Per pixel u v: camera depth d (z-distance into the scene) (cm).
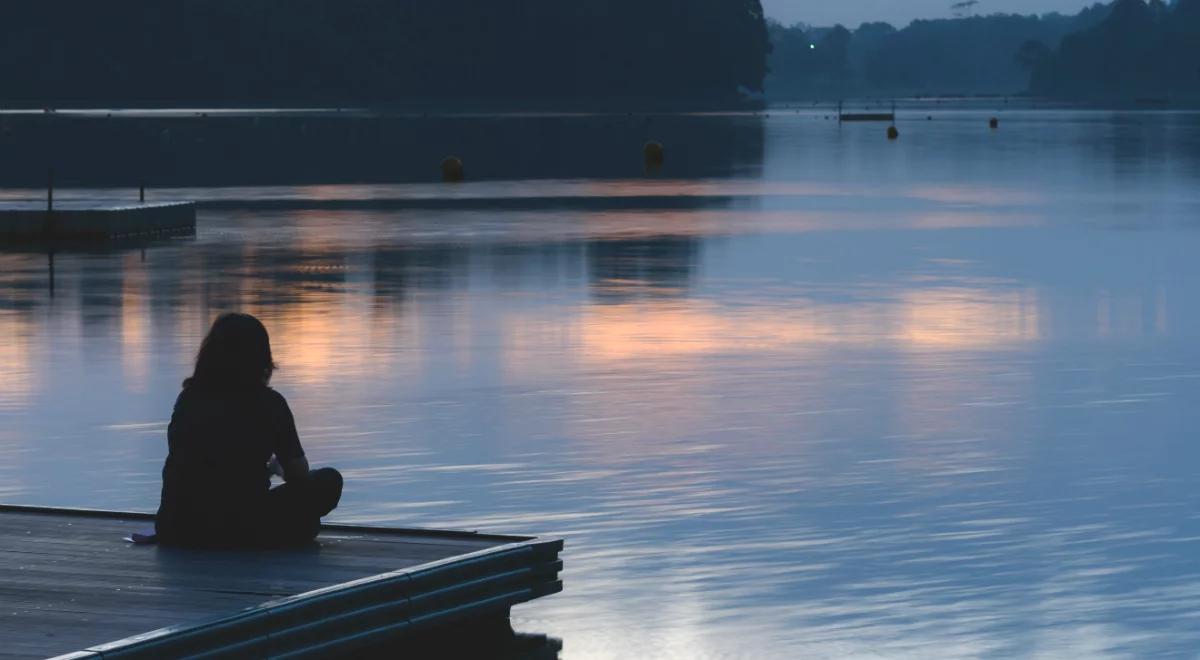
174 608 877
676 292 2836
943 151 9312
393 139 10756
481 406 1778
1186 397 1834
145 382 1920
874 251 3603
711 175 6919
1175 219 4459
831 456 1536
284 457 998
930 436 1627
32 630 839
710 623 1052
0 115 14512
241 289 2859
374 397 1827
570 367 2038
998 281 3008
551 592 1036
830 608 1078
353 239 3878
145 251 3562
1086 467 1488
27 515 1101
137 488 1408
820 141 10956
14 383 1917
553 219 4512
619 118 16600
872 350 2188
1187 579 1139
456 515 1320
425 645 1005
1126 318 2497
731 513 1326
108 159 8069
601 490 1402
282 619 868
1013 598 1098
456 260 3378
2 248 3631
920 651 994
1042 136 11838
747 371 2014
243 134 11131
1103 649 996
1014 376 1980
